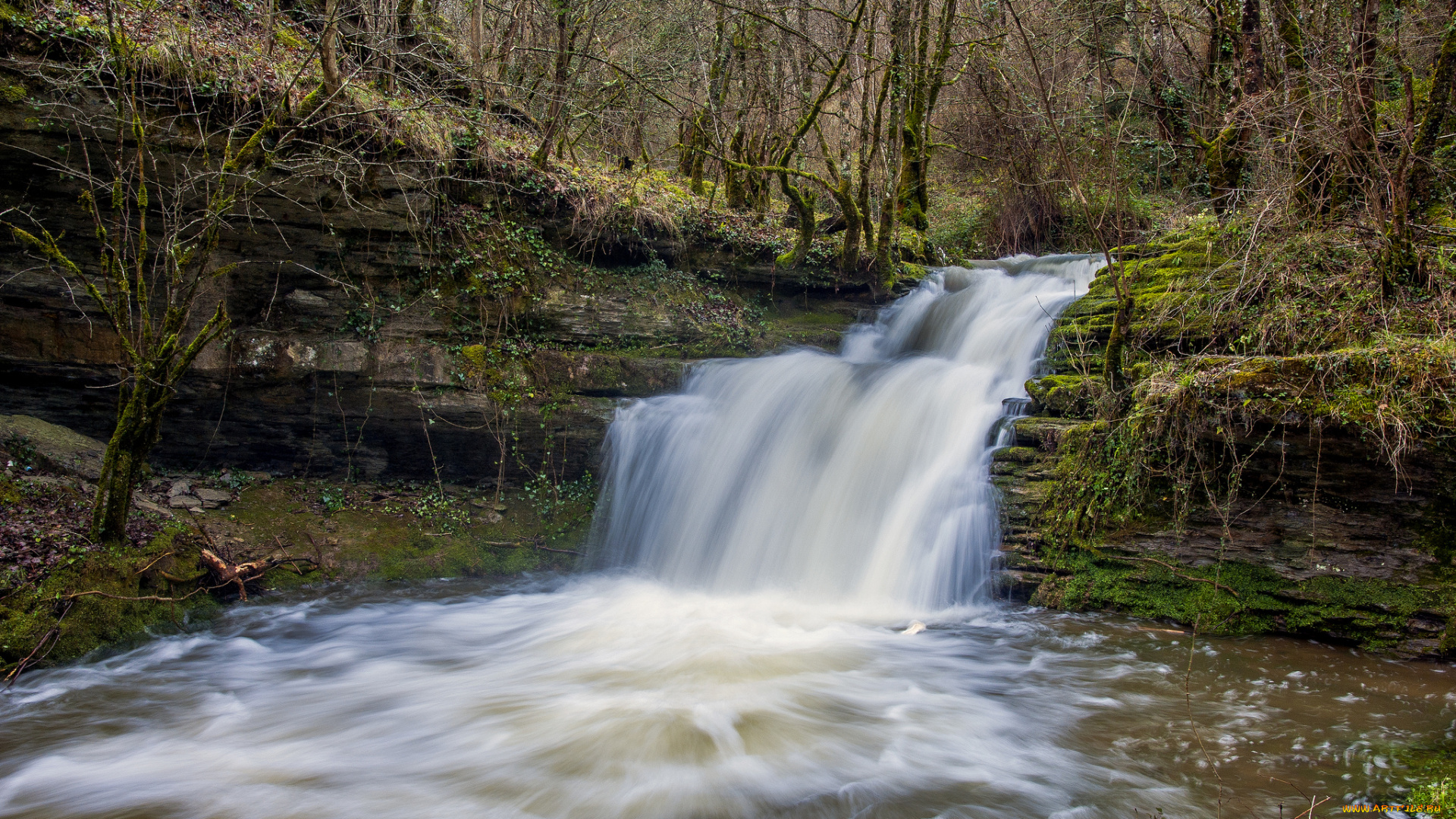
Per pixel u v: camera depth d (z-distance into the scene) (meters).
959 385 9.47
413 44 11.62
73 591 6.53
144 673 6.29
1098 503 7.50
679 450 9.74
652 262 11.22
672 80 13.95
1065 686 5.88
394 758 5.00
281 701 5.83
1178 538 7.11
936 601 7.96
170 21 8.18
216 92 8.20
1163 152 13.58
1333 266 7.56
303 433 9.18
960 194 20.02
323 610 7.72
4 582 6.28
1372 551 6.46
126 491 6.96
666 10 13.95
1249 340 7.50
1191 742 4.98
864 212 12.42
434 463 9.54
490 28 13.41
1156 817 4.18
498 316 9.87
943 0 14.45
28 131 7.56
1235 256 8.19
